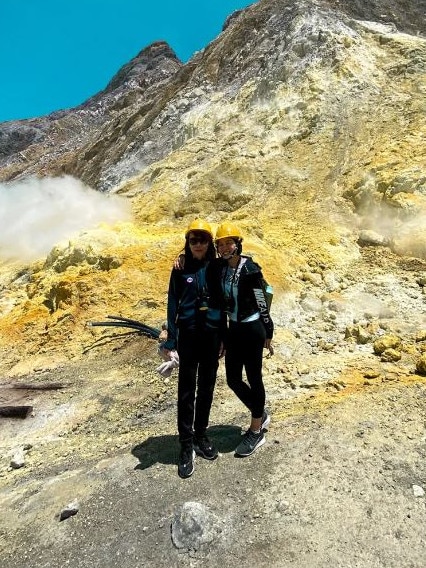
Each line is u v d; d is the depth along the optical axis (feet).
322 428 13.53
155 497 11.74
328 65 55.93
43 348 28.12
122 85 220.43
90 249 34.55
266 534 10.19
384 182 37.32
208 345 12.43
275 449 12.90
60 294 31.63
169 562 9.86
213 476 12.18
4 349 29.66
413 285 27.35
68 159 117.50
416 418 13.60
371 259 32.22
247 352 12.52
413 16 76.48
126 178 66.33
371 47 59.06
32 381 23.56
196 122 62.08
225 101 64.54
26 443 18.29
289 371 18.78
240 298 12.30
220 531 10.37
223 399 17.13
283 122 51.75
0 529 11.96
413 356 18.80
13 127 228.22
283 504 10.84
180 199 46.55
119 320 27.58
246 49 74.54
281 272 28.96
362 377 17.19
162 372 12.67
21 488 13.93
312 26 62.54
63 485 13.19
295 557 9.57
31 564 10.50
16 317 33.24
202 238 12.21
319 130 48.96
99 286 30.68
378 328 22.17
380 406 14.40
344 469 11.78
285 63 59.06
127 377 21.91
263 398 12.92
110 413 19.06
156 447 14.29
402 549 9.50
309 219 38.60
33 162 162.91
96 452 15.43
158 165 55.52
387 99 49.42
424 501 10.61
